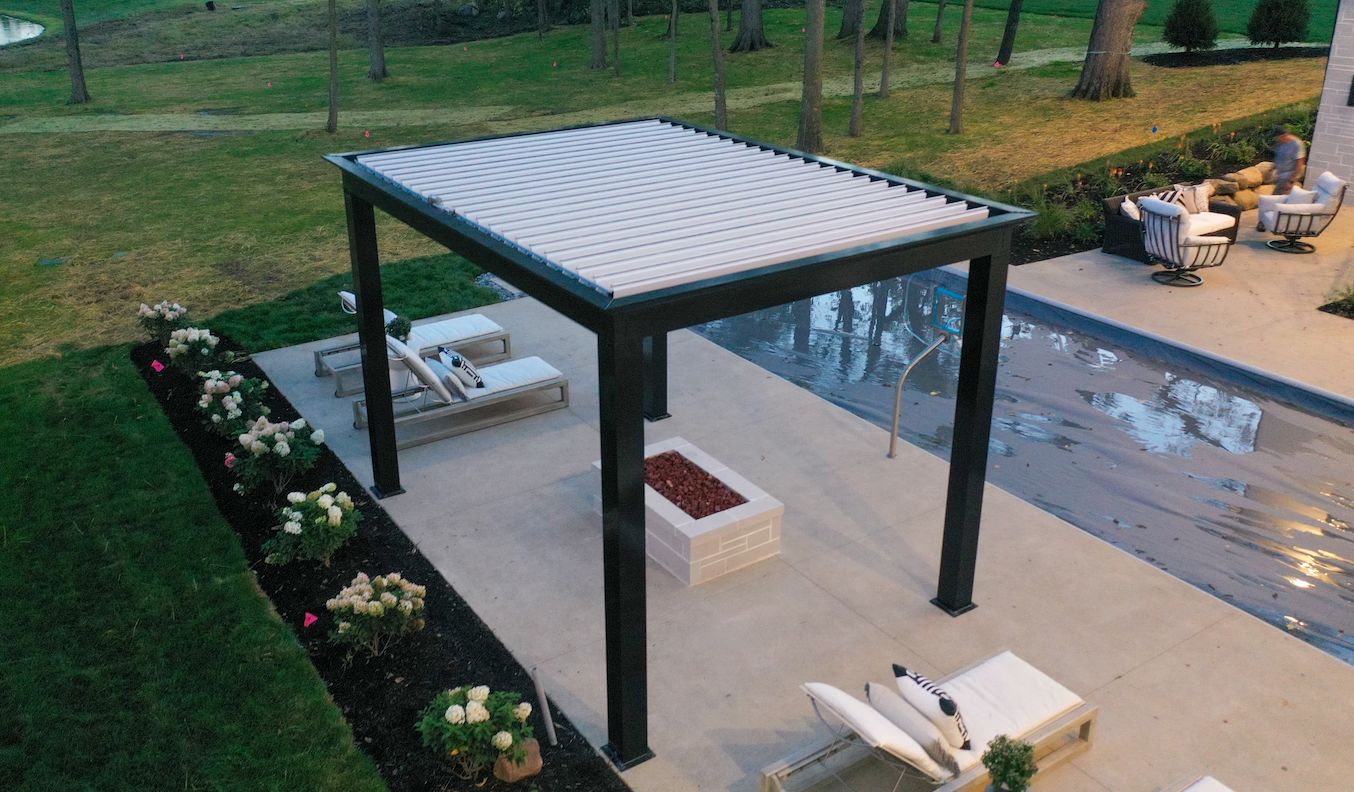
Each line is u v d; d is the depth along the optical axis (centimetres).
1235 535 757
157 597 678
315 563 721
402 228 1609
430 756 541
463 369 927
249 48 4034
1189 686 595
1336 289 1216
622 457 474
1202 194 1362
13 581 695
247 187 1941
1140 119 2066
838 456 875
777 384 1020
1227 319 1145
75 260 1496
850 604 677
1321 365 1017
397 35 4181
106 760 536
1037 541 746
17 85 3328
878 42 3206
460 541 754
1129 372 1050
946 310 1246
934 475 844
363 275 746
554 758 545
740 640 640
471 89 3014
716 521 696
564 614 669
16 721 563
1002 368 1062
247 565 720
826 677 605
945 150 1967
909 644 634
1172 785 504
